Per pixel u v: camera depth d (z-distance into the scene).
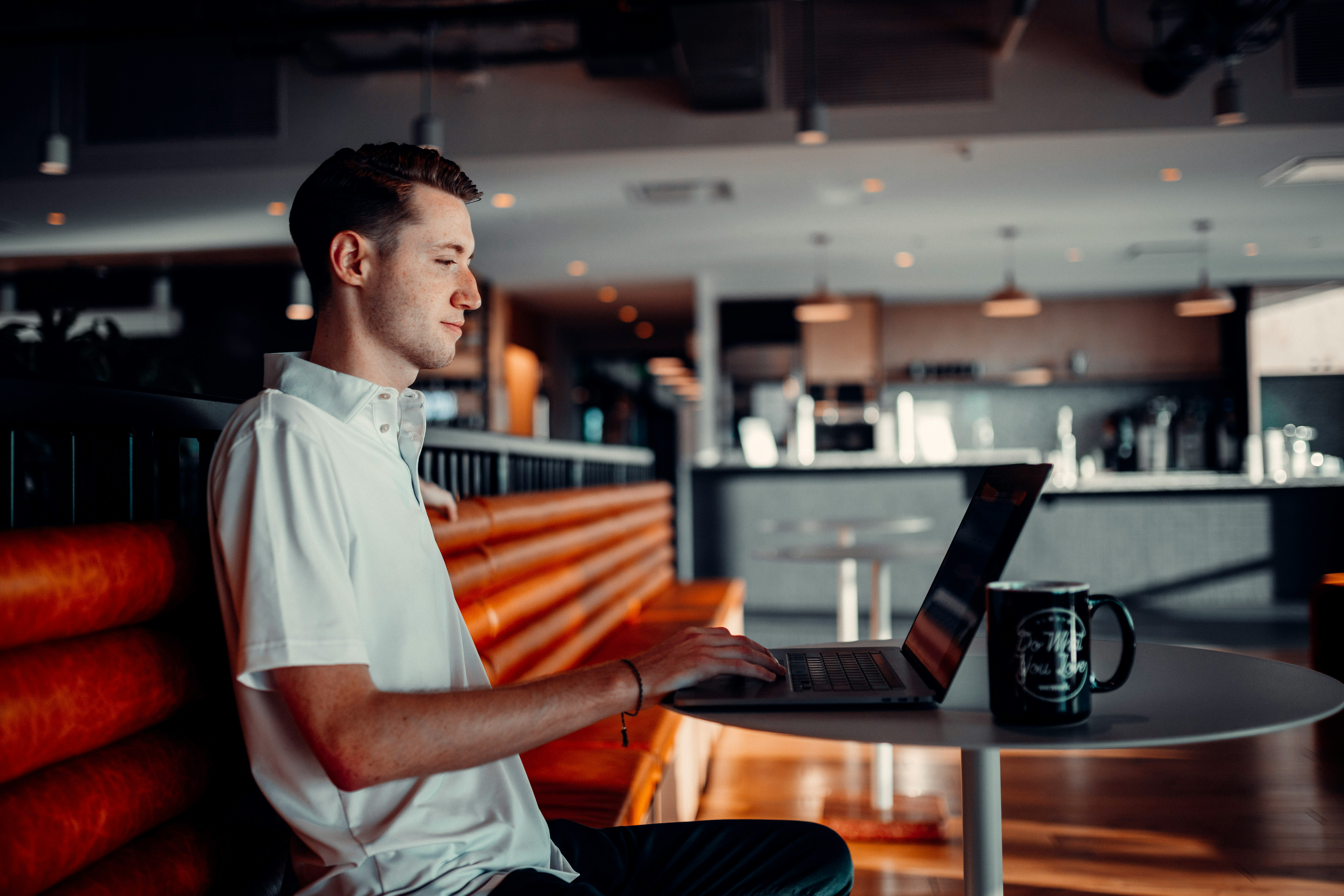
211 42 6.05
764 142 5.84
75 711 0.78
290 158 6.12
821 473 7.06
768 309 10.67
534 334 11.83
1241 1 4.51
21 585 0.74
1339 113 5.54
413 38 5.43
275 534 0.82
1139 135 5.67
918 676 1.07
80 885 0.78
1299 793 2.73
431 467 2.12
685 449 8.57
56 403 0.95
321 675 0.79
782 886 1.07
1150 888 2.08
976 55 5.72
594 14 4.56
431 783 0.89
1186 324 10.49
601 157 5.98
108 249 8.34
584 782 1.66
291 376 0.94
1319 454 8.56
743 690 1.01
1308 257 8.99
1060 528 6.73
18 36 4.83
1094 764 3.02
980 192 6.81
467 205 1.02
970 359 10.78
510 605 2.11
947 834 2.44
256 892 1.03
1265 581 6.61
